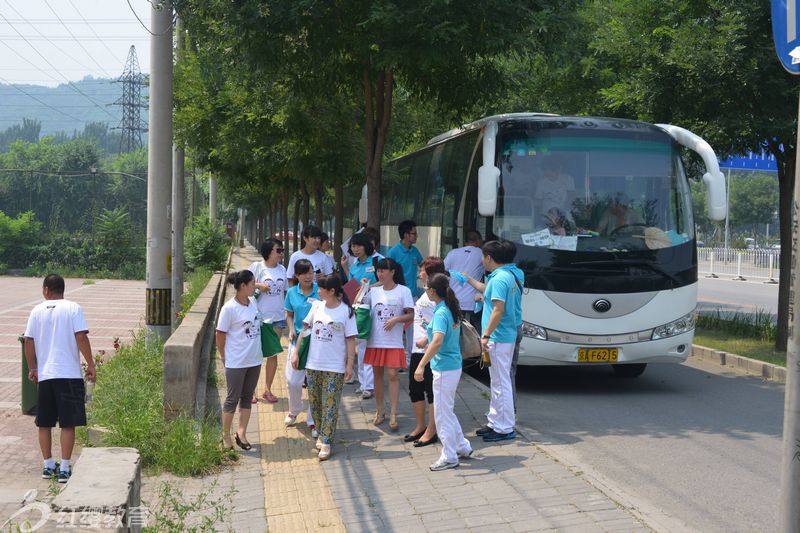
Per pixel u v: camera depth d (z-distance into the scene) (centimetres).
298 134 1794
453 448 696
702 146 1032
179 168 1747
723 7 1194
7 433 941
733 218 8294
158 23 1200
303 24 1088
